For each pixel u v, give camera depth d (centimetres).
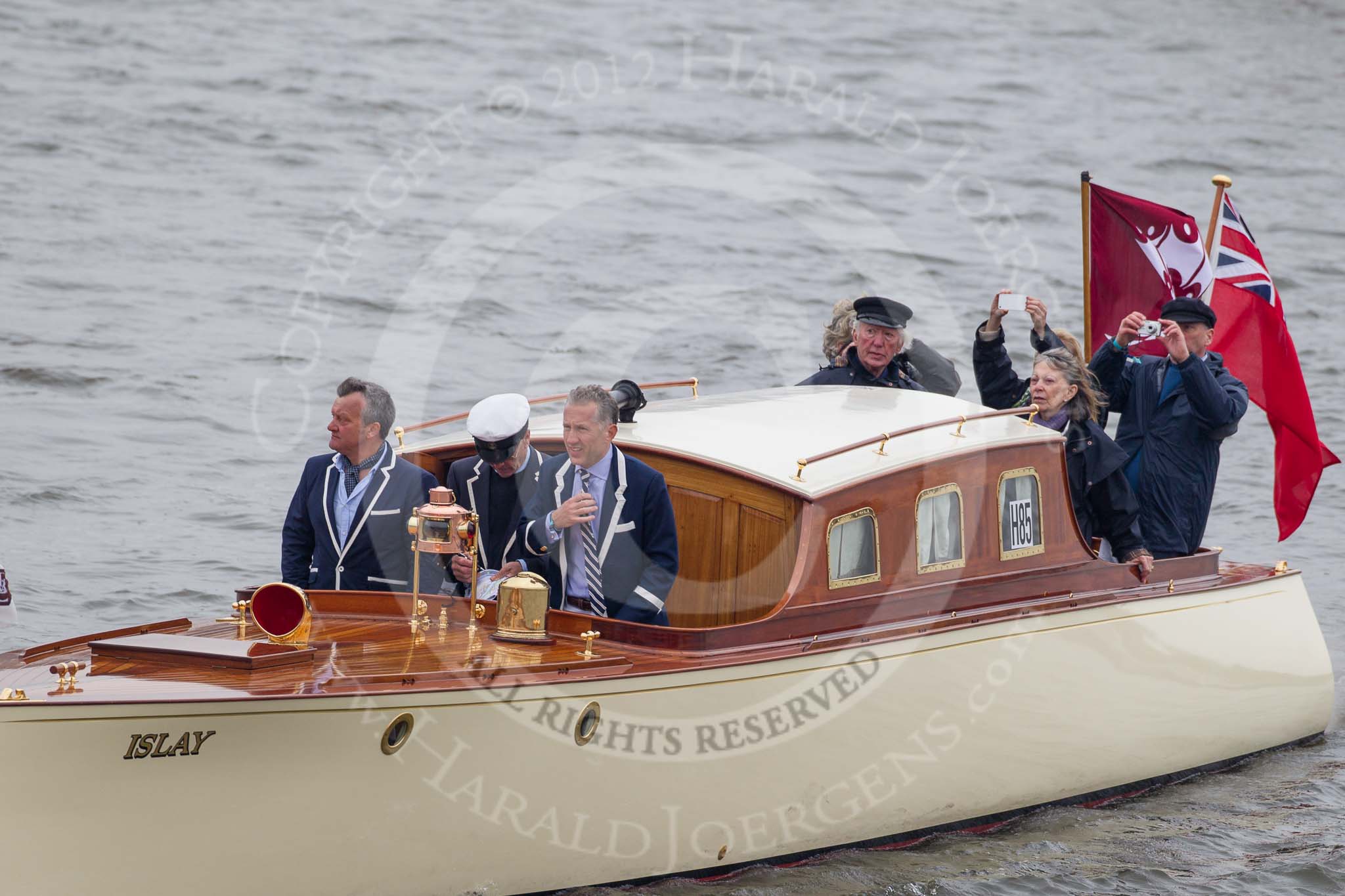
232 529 3834
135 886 1816
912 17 13538
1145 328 3028
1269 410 3266
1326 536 4506
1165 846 2552
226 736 1823
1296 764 3012
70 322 5734
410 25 11450
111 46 10481
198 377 5238
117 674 1898
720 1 12962
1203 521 2991
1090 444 2741
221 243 6969
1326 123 11669
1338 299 7681
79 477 4156
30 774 1758
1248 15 15375
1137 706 2747
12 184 7625
